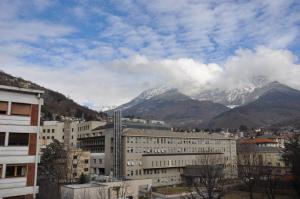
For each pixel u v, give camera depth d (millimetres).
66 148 120375
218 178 99062
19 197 36094
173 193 100500
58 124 154750
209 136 147125
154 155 119312
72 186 75125
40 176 99375
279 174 121250
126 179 99750
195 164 123875
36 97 39031
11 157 36062
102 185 78125
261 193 102125
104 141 133750
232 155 153500
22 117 37656
